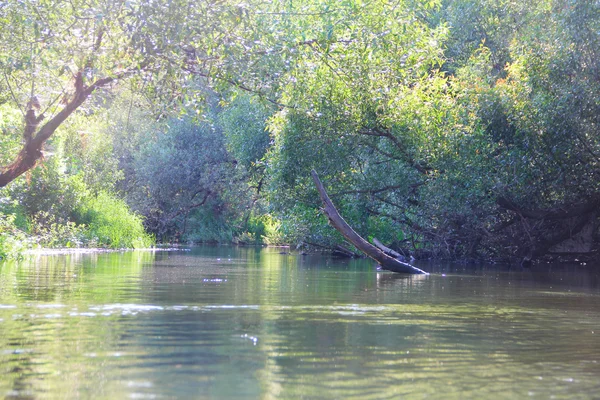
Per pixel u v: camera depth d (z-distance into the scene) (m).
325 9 15.88
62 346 4.78
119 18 12.59
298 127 17.80
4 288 8.79
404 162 18.55
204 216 39.66
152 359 4.39
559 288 10.41
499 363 4.47
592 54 15.74
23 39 12.67
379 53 16.69
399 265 13.91
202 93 14.04
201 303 7.38
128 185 38.28
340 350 4.80
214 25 12.84
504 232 19.70
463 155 17.33
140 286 9.30
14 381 3.79
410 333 5.59
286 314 6.61
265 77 14.29
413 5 17.06
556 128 16.31
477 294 9.14
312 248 23.75
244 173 34.56
